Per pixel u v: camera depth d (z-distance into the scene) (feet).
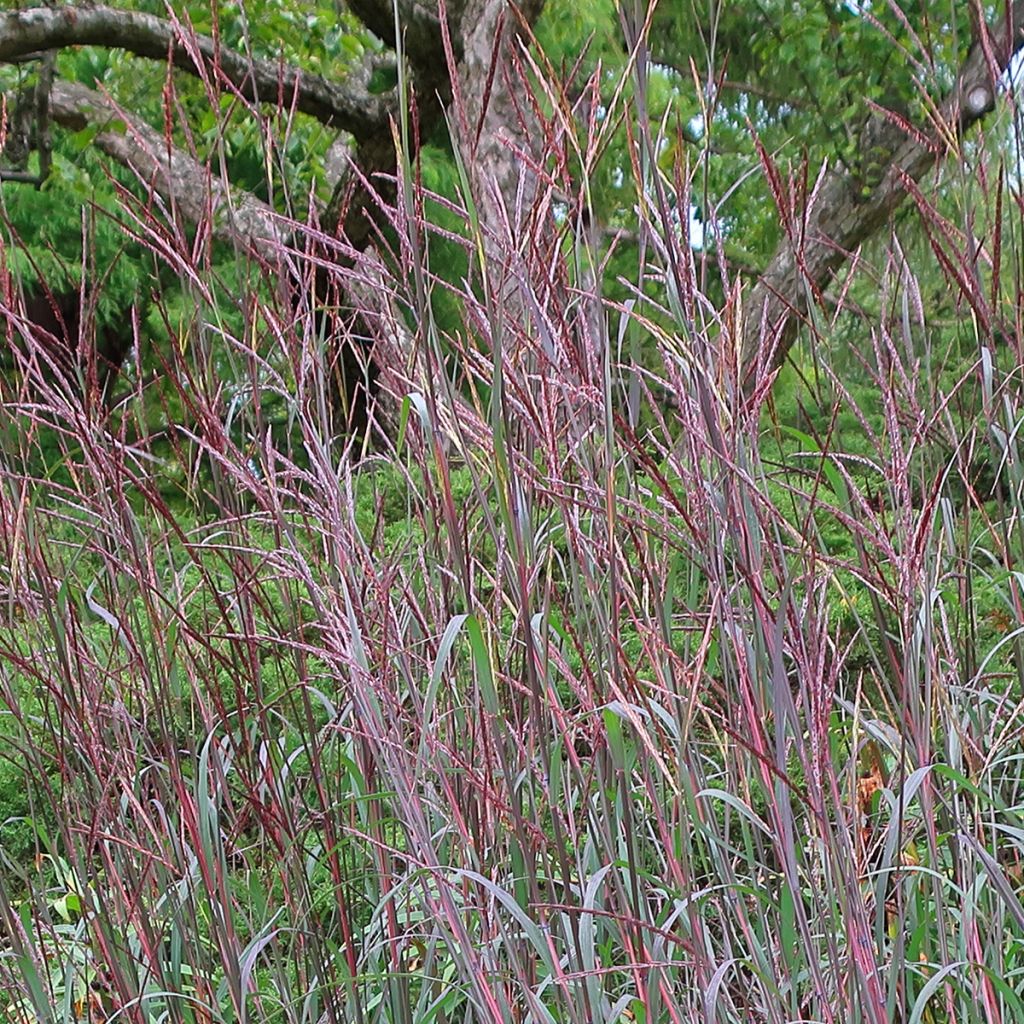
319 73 21.27
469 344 6.18
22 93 18.76
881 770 7.33
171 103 6.54
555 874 6.81
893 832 5.13
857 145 20.08
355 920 7.76
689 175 5.50
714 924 7.11
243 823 7.76
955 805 5.58
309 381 6.87
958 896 6.38
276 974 6.98
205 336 6.95
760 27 19.97
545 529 6.17
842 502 5.85
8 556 6.68
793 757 7.41
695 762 5.53
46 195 22.00
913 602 5.22
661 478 4.79
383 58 22.06
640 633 5.56
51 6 16.85
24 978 6.67
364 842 7.43
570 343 5.30
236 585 6.64
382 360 6.64
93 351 6.58
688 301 4.95
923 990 5.03
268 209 6.53
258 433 6.51
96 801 7.06
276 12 19.86
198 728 8.28
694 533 4.91
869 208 18.31
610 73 10.71
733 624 5.06
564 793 6.85
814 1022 5.23
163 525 7.59
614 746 5.03
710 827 5.76
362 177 5.99
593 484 5.42
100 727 6.84
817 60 19.77
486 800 6.17
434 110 19.02
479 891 6.17
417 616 6.43
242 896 8.05
